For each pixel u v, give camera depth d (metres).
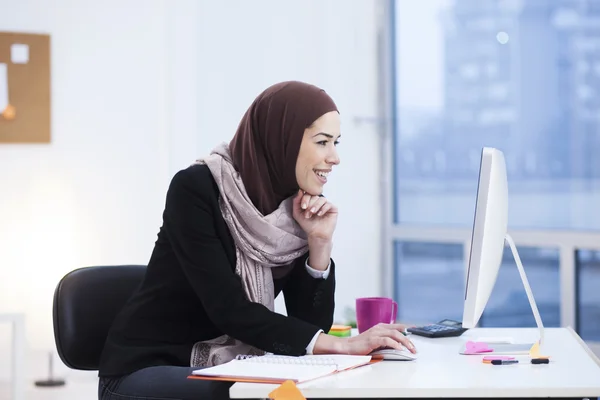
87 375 4.68
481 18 4.87
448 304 5.09
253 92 4.89
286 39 4.94
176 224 2.03
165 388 1.83
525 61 4.68
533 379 1.57
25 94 4.52
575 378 1.58
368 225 5.20
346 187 5.08
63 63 4.61
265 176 2.13
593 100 4.41
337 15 5.03
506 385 1.51
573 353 1.89
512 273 4.75
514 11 4.71
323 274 2.17
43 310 4.54
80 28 4.62
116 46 4.67
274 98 2.11
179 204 2.03
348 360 1.71
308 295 2.18
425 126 5.14
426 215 5.17
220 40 4.81
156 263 2.11
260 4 4.88
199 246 2.00
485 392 1.49
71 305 2.20
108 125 4.66
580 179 4.47
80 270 2.26
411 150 5.21
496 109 4.82
